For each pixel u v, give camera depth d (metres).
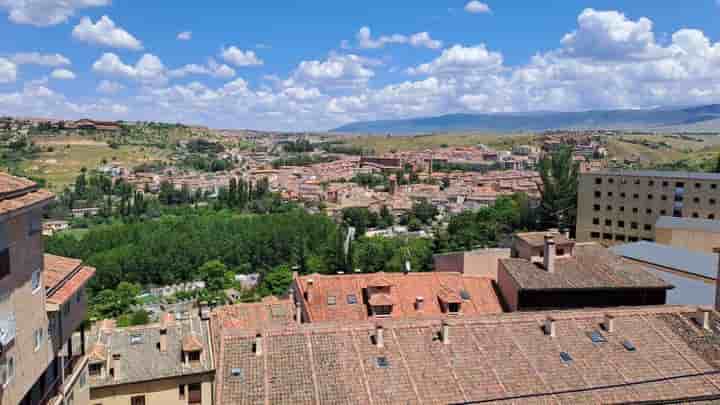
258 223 192.50
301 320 56.75
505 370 40.12
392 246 152.75
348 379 38.31
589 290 53.78
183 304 142.12
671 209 132.12
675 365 41.44
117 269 153.50
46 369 32.06
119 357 49.41
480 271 70.56
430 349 41.56
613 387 39.06
